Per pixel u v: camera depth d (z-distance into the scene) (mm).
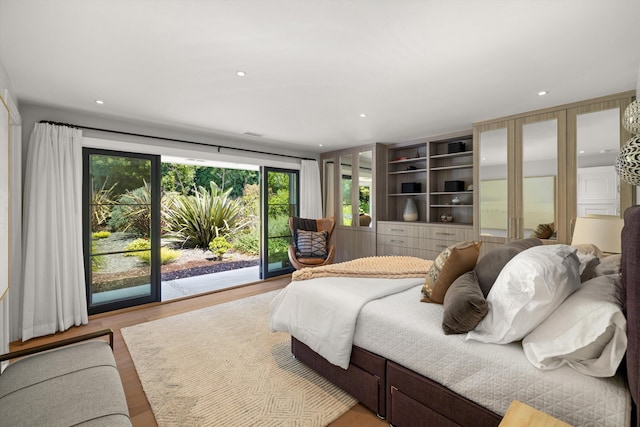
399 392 1620
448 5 1564
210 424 1699
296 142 5043
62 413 1150
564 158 3146
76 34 1821
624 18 1672
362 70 2312
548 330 1214
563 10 1604
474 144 3832
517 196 3471
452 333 1469
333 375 2006
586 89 2744
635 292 904
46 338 2910
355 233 5469
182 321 3273
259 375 2191
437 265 1884
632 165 1243
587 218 2451
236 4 1553
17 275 2873
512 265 1369
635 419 1004
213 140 4520
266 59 2145
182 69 2293
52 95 2805
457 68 2289
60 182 3088
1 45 1938
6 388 1290
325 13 1632
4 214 1850
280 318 2316
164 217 6652
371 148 5184
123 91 2719
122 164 3684
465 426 1344
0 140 1769
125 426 1115
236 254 7406
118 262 3650
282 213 5449
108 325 3189
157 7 1576
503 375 1245
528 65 2252
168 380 2125
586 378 1096
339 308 1948
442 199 4934
